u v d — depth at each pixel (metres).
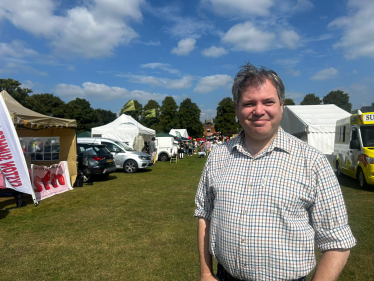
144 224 5.24
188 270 3.46
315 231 1.27
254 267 1.27
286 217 1.23
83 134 23.55
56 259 3.77
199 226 1.60
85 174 9.76
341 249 1.20
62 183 8.70
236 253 1.30
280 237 1.23
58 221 5.46
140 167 13.16
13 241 4.41
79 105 52.25
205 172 1.58
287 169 1.27
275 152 1.33
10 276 3.32
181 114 71.81
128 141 18.75
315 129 11.74
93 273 3.39
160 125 69.94
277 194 1.24
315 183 1.24
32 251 4.04
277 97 1.35
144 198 7.49
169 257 3.83
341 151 10.46
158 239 4.48
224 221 1.36
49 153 9.41
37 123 7.51
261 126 1.32
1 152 6.16
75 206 6.65
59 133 9.52
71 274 3.36
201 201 1.59
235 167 1.40
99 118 55.75
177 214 5.91
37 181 7.58
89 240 4.45
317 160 1.25
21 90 46.12
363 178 8.26
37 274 3.36
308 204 1.26
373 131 8.54
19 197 6.63
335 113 12.81
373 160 7.82
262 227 1.25
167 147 20.48
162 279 3.25
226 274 1.42
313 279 1.23
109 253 3.96
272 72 1.39
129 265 3.59
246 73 1.39
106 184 9.84
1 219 5.60
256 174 1.32
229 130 67.75
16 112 7.00
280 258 1.22
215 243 1.43
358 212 5.84
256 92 1.33
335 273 1.19
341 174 11.59
